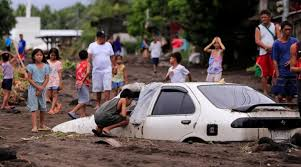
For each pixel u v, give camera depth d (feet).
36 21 447.01
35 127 77.25
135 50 416.05
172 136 63.67
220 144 60.39
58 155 55.57
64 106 109.91
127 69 213.66
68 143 62.80
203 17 212.23
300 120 62.95
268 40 86.02
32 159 53.78
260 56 86.89
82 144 61.87
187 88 64.80
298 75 65.00
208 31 214.69
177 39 252.21
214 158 53.47
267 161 52.11
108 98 96.53
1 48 276.62
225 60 212.02
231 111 61.31
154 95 66.85
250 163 51.42
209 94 63.82
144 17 359.66
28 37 442.91
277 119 61.52
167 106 65.21
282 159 53.21
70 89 140.56
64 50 334.24
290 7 156.35
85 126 72.74
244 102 63.87
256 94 66.33
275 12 167.73
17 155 55.62
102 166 50.42
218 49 93.61
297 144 60.08
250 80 147.84
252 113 60.95
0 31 323.78
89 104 105.40
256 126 60.44
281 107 64.90
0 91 115.03
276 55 77.66
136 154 55.52
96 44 96.02
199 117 62.13
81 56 90.58
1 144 63.16
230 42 211.61
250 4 206.69
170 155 54.85
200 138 61.72
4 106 105.60
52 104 99.55
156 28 326.03
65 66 178.29
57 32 461.37
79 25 619.26
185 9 216.33
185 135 62.69
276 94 78.28
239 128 59.88
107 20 440.04
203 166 50.08
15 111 100.73
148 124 65.62
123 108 68.28
